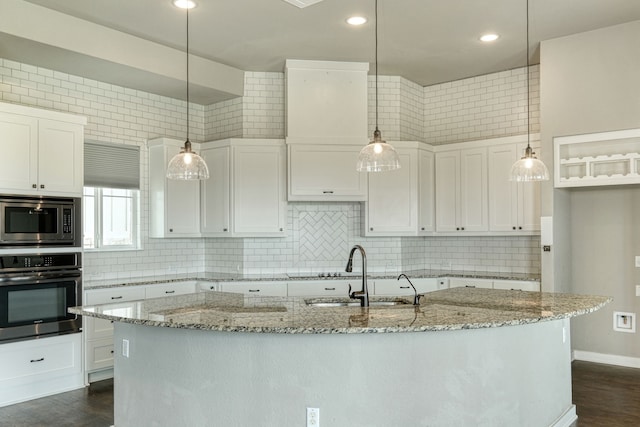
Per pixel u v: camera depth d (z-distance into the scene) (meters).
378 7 4.41
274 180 5.82
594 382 4.67
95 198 5.61
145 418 3.29
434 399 2.93
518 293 4.00
